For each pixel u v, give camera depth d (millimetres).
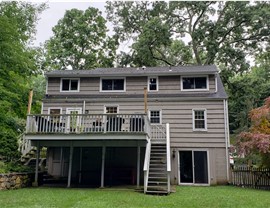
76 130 11914
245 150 12984
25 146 15703
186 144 15273
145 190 10328
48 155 15898
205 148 15164
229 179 14633
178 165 15094
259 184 13844
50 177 14844
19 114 12680
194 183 14844
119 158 15531
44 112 16438
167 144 12547
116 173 14672
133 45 25812
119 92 16891
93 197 8984
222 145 15078
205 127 15383
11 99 11602
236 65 25141
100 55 30859
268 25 23953
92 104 16359
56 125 12109
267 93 27156
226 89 26297
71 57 30188
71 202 7926
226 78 25172
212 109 15555
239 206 7836
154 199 8836
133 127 11922
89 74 17078
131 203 7992
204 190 11742
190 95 16031
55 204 7566
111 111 16203
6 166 12094
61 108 16438
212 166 14906
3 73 10984
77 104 16406
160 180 12273
